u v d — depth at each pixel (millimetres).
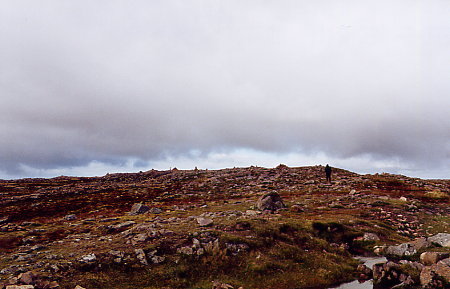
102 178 115938
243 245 19094
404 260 16438
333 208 31516
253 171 84438
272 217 25938
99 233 24719
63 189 76000
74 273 15258
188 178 87062
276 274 16625
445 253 15438
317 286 15414
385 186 46219
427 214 27969
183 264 17047
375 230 22875
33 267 15508
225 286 14867
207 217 26859
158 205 44000
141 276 15789
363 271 16891
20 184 95000
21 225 30469
